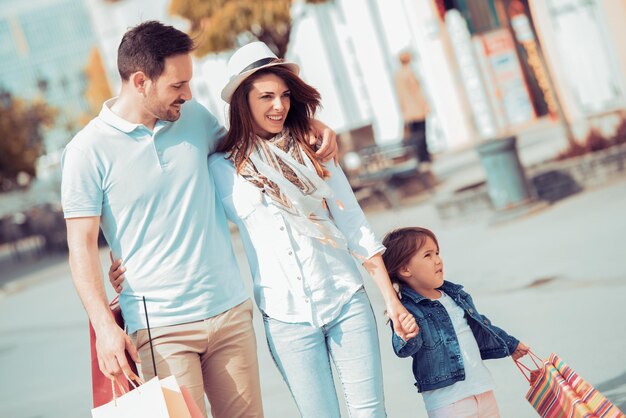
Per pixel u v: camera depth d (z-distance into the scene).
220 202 4.42
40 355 11.63
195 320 4.25
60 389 9.45
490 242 11.71
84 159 4.14
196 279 4.25
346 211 4.37
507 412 5.80
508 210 12.84
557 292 8.46
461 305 4.57
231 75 4.34
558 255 9.93
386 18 22.59
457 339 4.45
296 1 23.28
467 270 10.42
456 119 22.28
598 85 19.64
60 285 18.27
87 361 10.59
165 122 4.26
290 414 6.76
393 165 17.88
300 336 4.26
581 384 4.11
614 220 10.88
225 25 18.06
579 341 6.92
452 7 21.42
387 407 6.50
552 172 13.61
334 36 23.19
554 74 20.11
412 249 4.52
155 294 4.23
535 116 21.53
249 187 4.29
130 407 3.79
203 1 18.23
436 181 17.56
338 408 4.34
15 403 9.30
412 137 19.64
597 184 13.45
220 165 4.39
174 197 4.24
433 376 4.42
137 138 4.20
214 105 23.47
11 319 15.45
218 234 4.35
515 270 9.79
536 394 4.37
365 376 4.26
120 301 4.33
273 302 4.30
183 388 3.91
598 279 8.53
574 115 20.12
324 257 4.29
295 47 23.47
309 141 4.38
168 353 4.22
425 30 22.19
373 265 4.35
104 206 4.22
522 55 21.42
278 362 4.36
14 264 25.36
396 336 4.34
